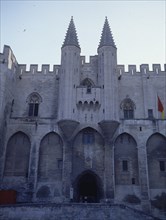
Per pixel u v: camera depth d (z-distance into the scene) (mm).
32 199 36281
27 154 39031
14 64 43094
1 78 38312
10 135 39125
